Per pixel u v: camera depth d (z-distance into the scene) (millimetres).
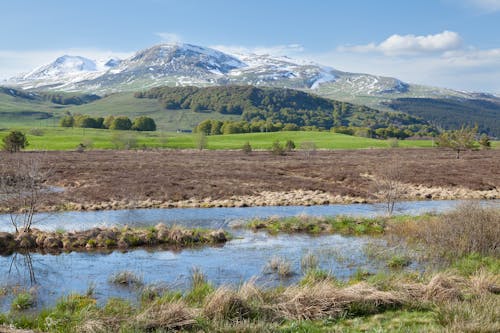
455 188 50469
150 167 64625
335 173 59938
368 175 59531
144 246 22781
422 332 10266
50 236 22766
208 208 38438
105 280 16656
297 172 62938
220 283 16078
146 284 15984
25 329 11133
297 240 24531
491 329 10289
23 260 19891
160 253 21297
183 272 17766
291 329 10844
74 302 13164
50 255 20859
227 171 61281
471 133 92750
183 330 10992
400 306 12688
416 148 134875
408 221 27109
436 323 11281
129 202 39344
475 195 47156
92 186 46219
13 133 84750
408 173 59250
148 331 11016
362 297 12641
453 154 102812
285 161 81000
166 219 32344
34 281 16594
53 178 51250
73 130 182000
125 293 14984
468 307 11656
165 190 44562
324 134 179250
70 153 96062
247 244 23438
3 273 17750
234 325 10906
